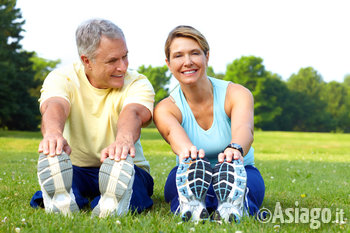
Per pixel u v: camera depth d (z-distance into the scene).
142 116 3.39
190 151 2.98
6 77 43.25
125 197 2.93
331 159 12.86
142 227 2.60
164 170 7.30
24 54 48.78
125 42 3.39
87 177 3.75
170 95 3.59
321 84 97.88
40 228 2.54
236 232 2.40
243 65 86.25
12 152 13.04
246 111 3.35
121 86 3.55
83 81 3.59
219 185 2.83
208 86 3.47
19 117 47.69
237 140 3.10
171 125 3.32
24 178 5.69
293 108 89.56
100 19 3.35
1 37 44.12
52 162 2.86
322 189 5.23
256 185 3.24
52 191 2.91
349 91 95.06
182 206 2.94
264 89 85.62
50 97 3.40
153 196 4.30
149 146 17.64
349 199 4.30
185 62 3.25
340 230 2.70
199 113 3.50
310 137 38.34
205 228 2.56
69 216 2.86
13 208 3.25
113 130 3.65
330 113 92.50
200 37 3.28
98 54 3.28
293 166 9.23
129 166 2.89
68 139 3.62
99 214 2.90
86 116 3.61
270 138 34.81
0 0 45.16
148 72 77.50
